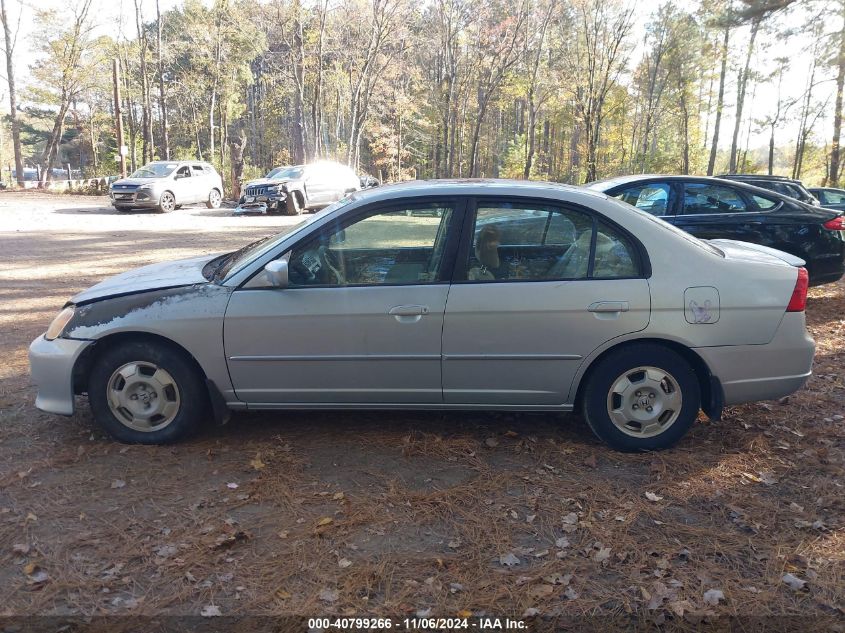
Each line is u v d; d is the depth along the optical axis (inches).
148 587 110.6
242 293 154.3
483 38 1676.9
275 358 154.4
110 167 1862.7
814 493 144.4
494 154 2918.3
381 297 152.3
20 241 561.3
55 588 109.8
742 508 137.7
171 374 157.8
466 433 172.2
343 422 178.7
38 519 129.9
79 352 155.7
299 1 1611.7
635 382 156.8
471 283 152.7
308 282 155.5
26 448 161.2
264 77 2209.6
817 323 303.7
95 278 392.5
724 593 110.8
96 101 2314.2
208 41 1955.0
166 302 154.9
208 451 159.6
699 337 152.5
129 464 153.2
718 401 156.7
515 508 136.5
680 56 1742.1
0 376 213.8
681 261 153.6
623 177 332.5
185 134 2561.5
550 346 152.5
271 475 148.6
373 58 1706.4
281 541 124.0
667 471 152.4
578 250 154.5
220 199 1028.5
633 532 128.6
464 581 113.2
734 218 304.8
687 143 2041.1
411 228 156.1
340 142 1934.1
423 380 155.8
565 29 1668.3
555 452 161.8
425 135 2571.4
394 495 140.5
